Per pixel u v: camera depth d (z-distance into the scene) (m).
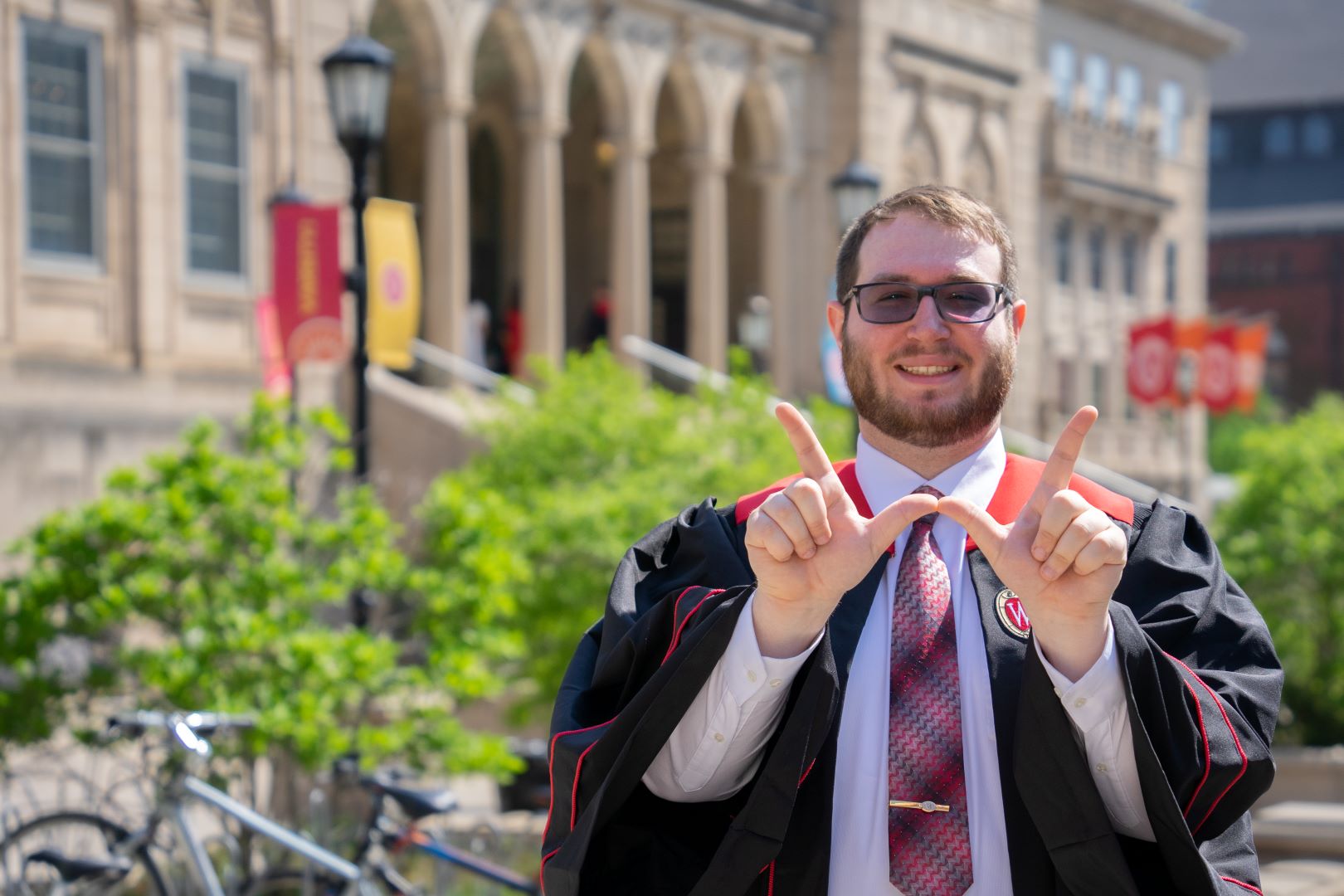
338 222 13.05
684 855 2.42
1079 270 34.47
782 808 2.24
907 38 27.09
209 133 16.91
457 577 8.72
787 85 25.50
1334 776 11.98
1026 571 2.12
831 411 13.45
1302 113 64.94
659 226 29.08
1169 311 39.41
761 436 13.55
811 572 2.17
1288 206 63.44
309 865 7.08
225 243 17.09
